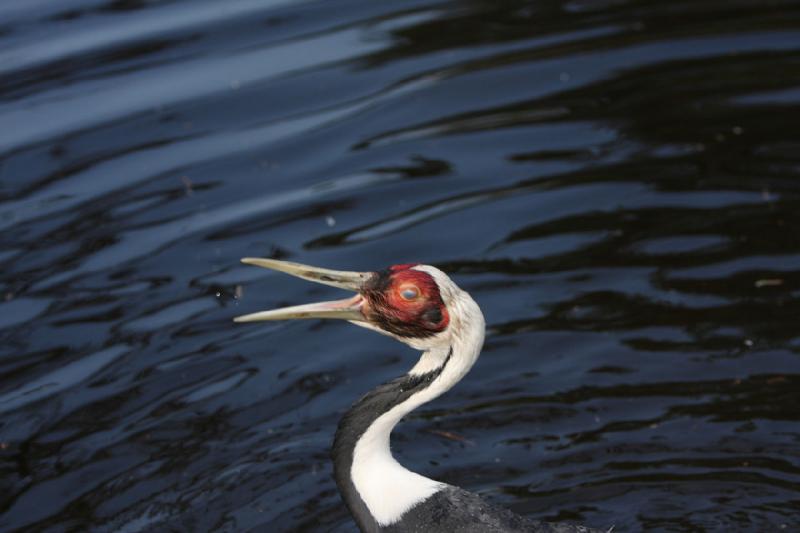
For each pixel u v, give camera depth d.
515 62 17.53
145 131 16.31
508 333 12.67
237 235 14.32
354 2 19.64
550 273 13.48
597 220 14.29
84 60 17.95
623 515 10.23
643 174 15.03
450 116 16.44
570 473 10.80
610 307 12.91
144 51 18.17
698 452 10.92
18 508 10.60
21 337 12.79
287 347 12.75
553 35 18.30
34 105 16.89
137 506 10.59
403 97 16.83
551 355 12.36
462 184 15.08
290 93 17.02
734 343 12.26
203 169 15.55
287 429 11.56
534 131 16.02
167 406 11.86
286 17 19.19
